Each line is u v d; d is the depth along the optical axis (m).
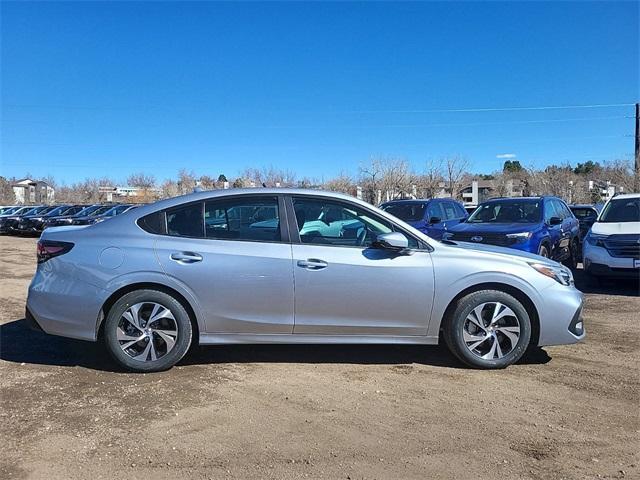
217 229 5.20
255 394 4.57
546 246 10.91
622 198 10.67
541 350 5.86
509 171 66.88
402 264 5.14
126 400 4.44
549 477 3.30
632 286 10.20
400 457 3.53
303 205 5.30
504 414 4.20
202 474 3.32
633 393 4.62
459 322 5.17
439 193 49.72
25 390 4.65
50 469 3.38
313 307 5.11
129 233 5.14
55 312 5.05
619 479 3.28
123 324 5.04
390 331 5.20
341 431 3.89
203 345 5.62
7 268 13.21
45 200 69.06
